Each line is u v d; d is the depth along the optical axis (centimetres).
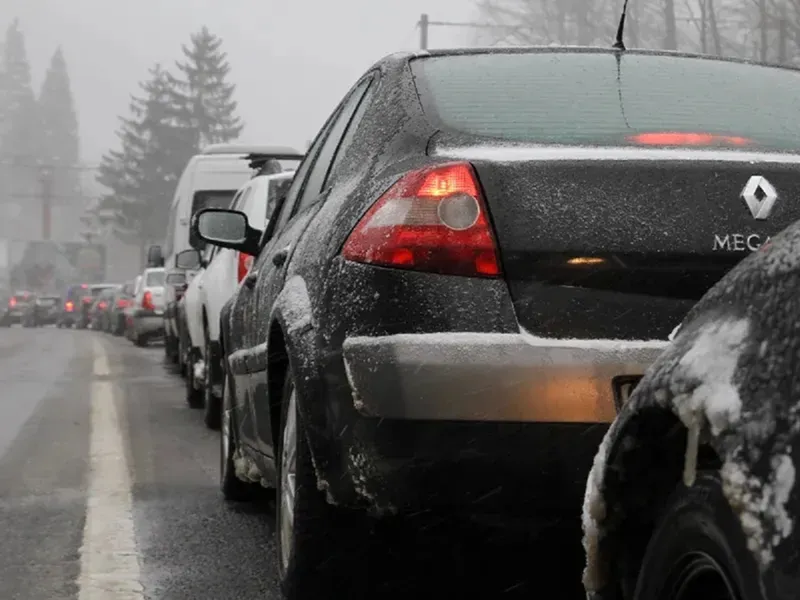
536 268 671
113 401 2445
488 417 652
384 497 681
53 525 1179
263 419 955
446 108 793
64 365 3741
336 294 714
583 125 767
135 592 934
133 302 6144
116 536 1127
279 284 887
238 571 998
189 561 1033
